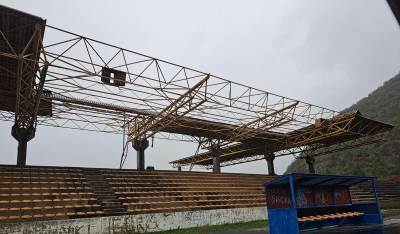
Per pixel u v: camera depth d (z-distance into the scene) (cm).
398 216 2175
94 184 2264
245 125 3541
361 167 7388
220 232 1697
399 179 5256
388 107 8969
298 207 1427
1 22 1648
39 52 1850
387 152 7325
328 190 1628
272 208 1351
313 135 4050
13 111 2806
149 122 3175
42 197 1912
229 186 3062
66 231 1565
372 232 1255
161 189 2536
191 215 2048
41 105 2761
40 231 1497
